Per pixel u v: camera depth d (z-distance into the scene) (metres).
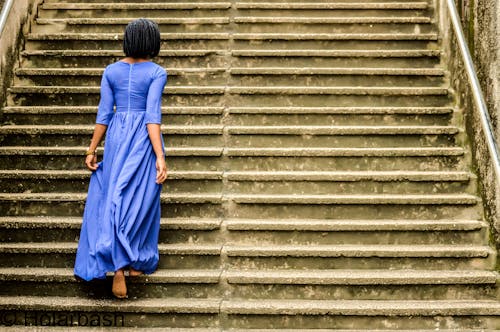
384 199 4.84
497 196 4.59
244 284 4.42
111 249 4.05
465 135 5.26
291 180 5.01
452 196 4.89
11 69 5.75
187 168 5.18
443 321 4.29
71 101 5.68
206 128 5.29
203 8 6.55
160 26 6.39
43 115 5.49
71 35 6.14
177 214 4.88
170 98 5.66
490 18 4.89
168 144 5.30
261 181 5.02
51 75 5.81
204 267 4.57
